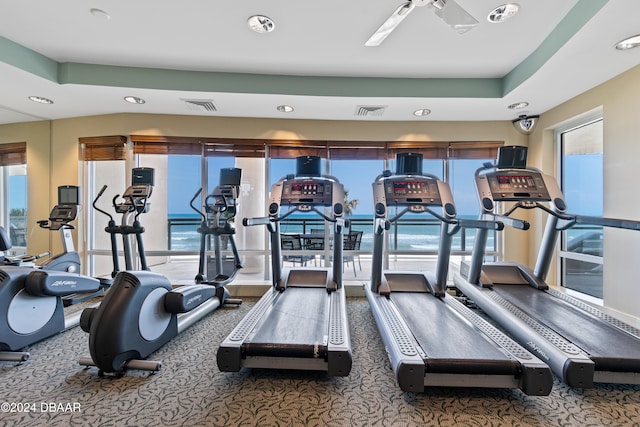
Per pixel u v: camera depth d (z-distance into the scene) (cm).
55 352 241
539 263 341
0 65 268
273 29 251
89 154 425
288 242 493
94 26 248
